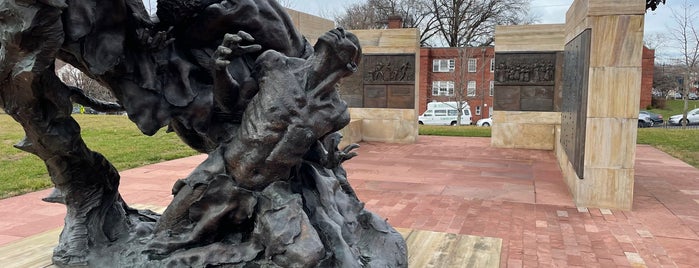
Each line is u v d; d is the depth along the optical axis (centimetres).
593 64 592
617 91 588
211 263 246
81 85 1278
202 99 254
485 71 3027
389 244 290
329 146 291
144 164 912
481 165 919
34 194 652
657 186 737
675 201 639
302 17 1004
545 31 1147
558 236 486
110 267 272
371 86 1266
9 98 232
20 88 222
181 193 257
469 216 559
